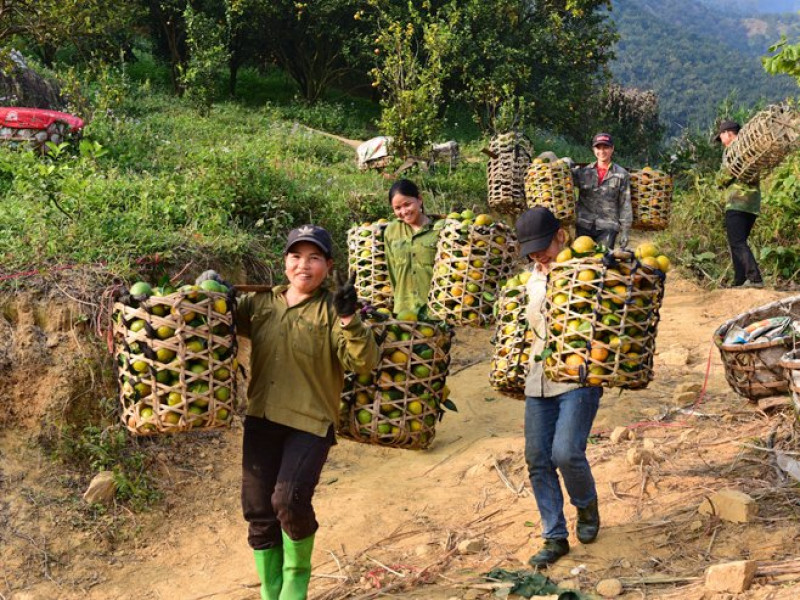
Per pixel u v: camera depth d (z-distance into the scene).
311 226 3.87
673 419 6.20
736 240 10.32
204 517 5.48
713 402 6.43
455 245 5.48
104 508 5.32
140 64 30.70
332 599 4.41
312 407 3.84
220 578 4.88
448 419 6.95
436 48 16.12
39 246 6.23
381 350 4.07
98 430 5.64
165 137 14.73
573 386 4.25
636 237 13.88
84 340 5.82
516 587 4.06
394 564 4.68
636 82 185.88
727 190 10.45
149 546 5.18
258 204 9.19
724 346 5.31
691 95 171.50
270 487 3.93
